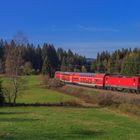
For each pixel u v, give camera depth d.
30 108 65.06
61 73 149.62
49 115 51.97
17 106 69.38
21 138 28.81
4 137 29.23
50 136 30.34
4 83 84.12
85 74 125.56
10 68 81.31
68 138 29.48
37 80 156.62
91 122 44.31
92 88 112.75
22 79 80.31
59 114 54.19
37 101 81.69
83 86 124.19
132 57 181.38
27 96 95.06
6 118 45.91
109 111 61.47
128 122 45.84
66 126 38.31
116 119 49.31
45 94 102.69
